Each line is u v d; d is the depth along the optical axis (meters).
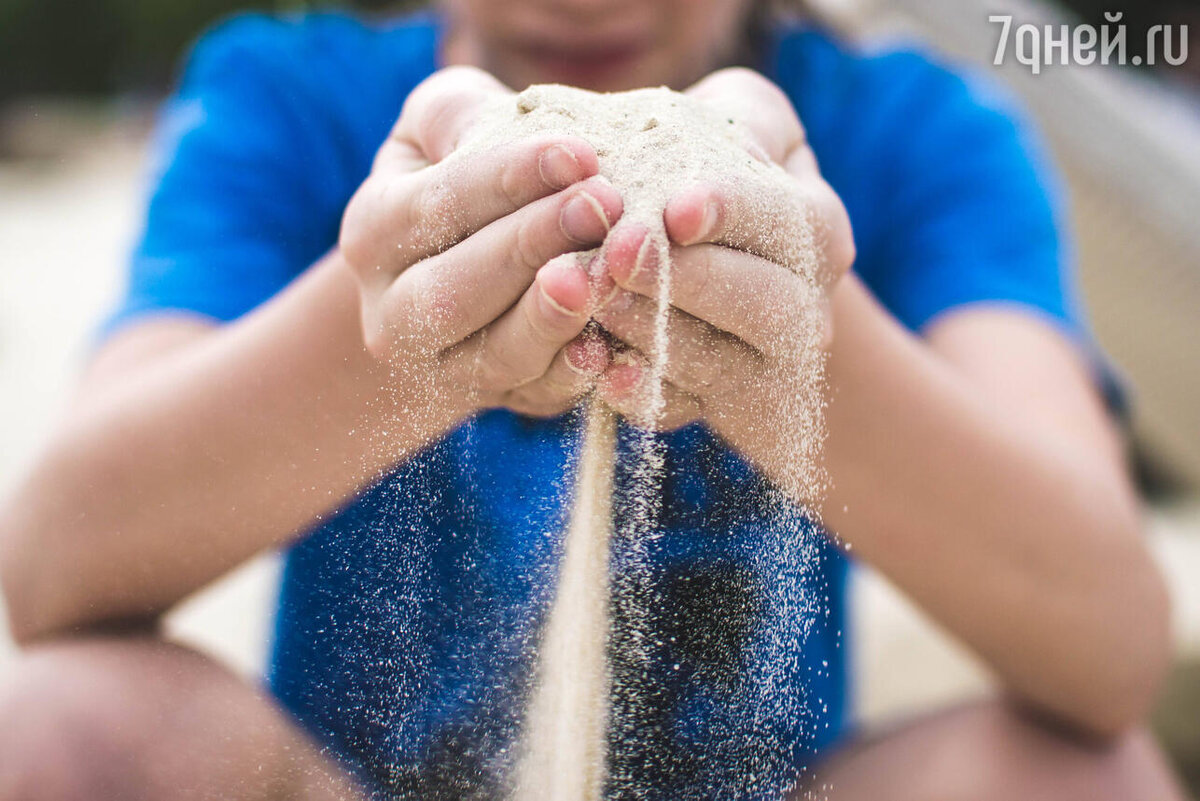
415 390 0.59
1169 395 2.13
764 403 0.57
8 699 0.72
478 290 0.54
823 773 0.80
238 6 12.24
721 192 0.52
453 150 0.61
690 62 1.00
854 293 0.73
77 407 0.85
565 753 0.60
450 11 1.10
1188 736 1.62
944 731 0.91
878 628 1.74
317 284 0.69
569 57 0.97
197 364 0.77
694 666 0.60
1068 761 0.86
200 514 0.74
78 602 0.80
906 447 0.77
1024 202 1.17
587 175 0.52
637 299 0.52
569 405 0.58
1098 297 2.10
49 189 8.59
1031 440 0.84
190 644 0.80
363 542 0.61
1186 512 2.26
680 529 0.59
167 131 1.22
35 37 12.66
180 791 0.66
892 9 1.94
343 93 1.08
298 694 0.66
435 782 0.61
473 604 0.60
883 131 1.18
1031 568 0.82
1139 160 1.99
